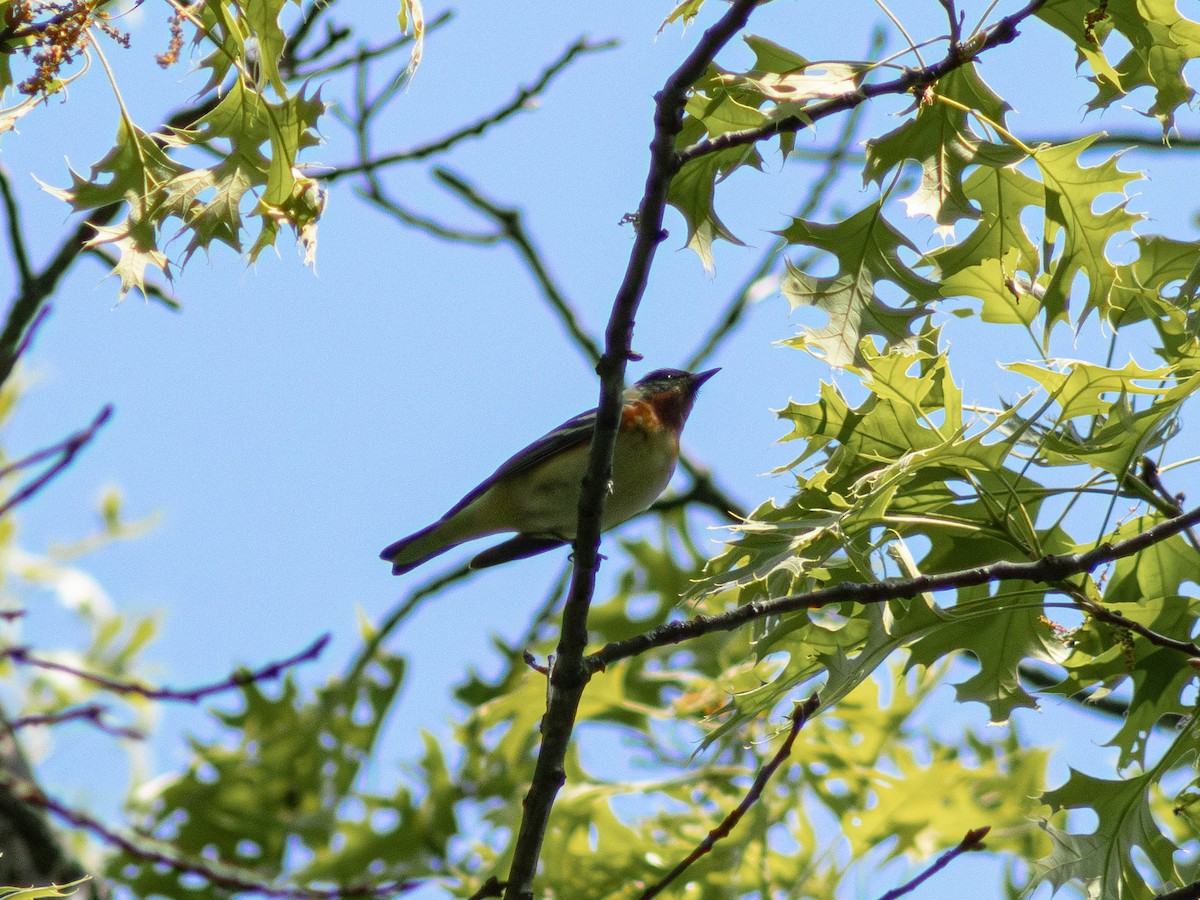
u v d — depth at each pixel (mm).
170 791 15969
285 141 7816
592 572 7402
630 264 6848
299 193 7969
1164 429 7578
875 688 13039
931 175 7707
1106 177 7816
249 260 7859
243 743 16781
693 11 7664
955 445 7336
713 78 7484
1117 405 7109
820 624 7809
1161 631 7957
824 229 7746
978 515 8023
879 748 12977
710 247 7738
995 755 13922
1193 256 8273
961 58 7176
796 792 12867
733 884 12172
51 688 16688
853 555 7180
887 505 7379
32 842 11094
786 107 6988
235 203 7797
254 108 7945
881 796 12633
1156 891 8242
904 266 7734
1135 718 8000
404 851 15414
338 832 15766
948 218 7547
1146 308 7664
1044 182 7938
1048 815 8273
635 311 6938
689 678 13289
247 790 16094
